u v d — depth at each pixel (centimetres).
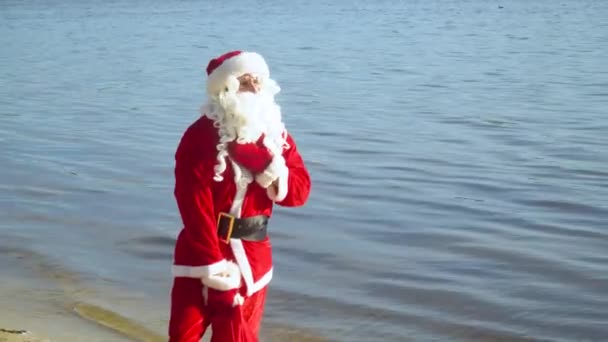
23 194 1084
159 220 966
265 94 441
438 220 990
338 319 699
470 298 748
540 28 4250
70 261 816
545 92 2092
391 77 2411
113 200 1057
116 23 5125
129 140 1496
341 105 1897
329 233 927
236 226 434
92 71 2683
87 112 1842
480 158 1342
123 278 774
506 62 2769
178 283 435
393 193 1115
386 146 1438
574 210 1040
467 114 1769
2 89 2266
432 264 835
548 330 692
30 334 623
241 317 429
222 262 427
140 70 2688
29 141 1485
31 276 773
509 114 1769
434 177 1211
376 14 5656
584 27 4269
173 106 1925
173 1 8238
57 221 957
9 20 5509
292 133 1555
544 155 1366
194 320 431
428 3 7056
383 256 854
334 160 1322
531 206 1059
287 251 864
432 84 2255
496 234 938
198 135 430
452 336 678
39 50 3466
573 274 811
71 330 644
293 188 443
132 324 666
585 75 2409
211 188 430
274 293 745
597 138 1503
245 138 427
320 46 3416
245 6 7031
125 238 896
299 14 5784
